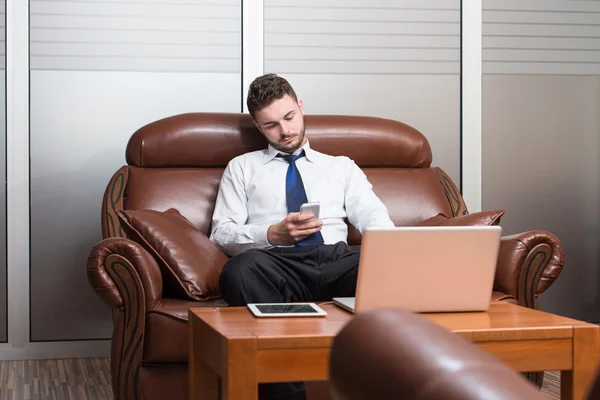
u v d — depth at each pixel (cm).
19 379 283
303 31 342
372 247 162
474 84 354
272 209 254
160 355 199
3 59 318
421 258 165
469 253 167
